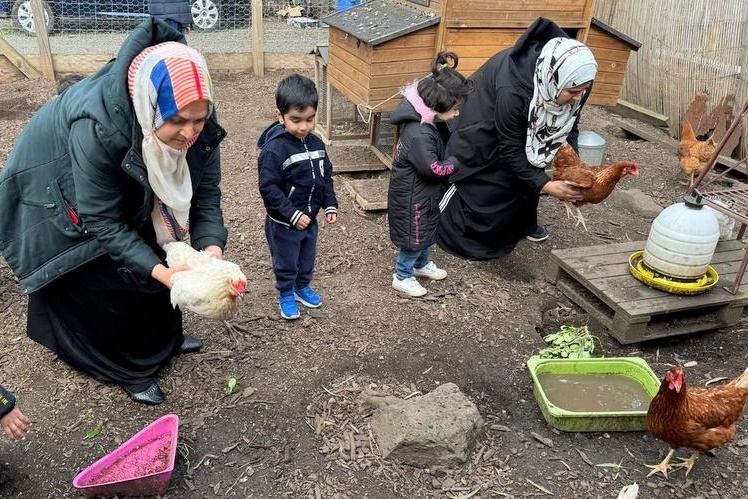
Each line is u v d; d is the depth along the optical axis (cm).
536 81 364
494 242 442
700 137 666
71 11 972
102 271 264
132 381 298
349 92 533
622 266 399
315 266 428
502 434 294
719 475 279
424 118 347
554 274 418
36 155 242
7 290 386
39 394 303
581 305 395
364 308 382
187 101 207
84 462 268
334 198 357
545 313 397
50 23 967
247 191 541
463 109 405
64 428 284
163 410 297
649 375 319
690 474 278
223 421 292
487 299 400
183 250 247
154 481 248
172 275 230
